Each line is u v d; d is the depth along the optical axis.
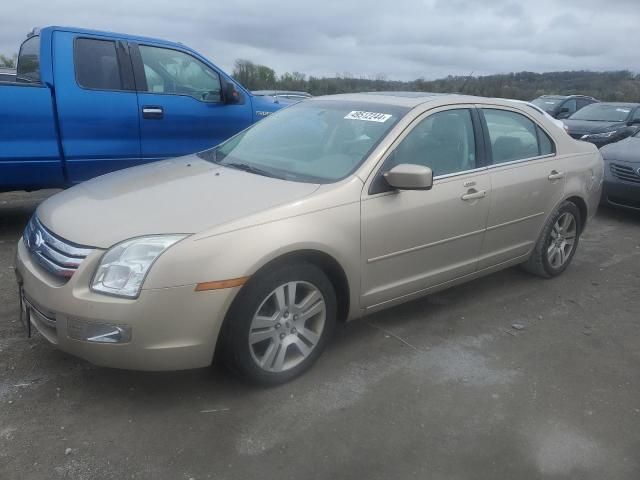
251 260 2.87
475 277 4.37
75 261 2.80
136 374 3.27
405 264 3.71
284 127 4.25
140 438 2.75
